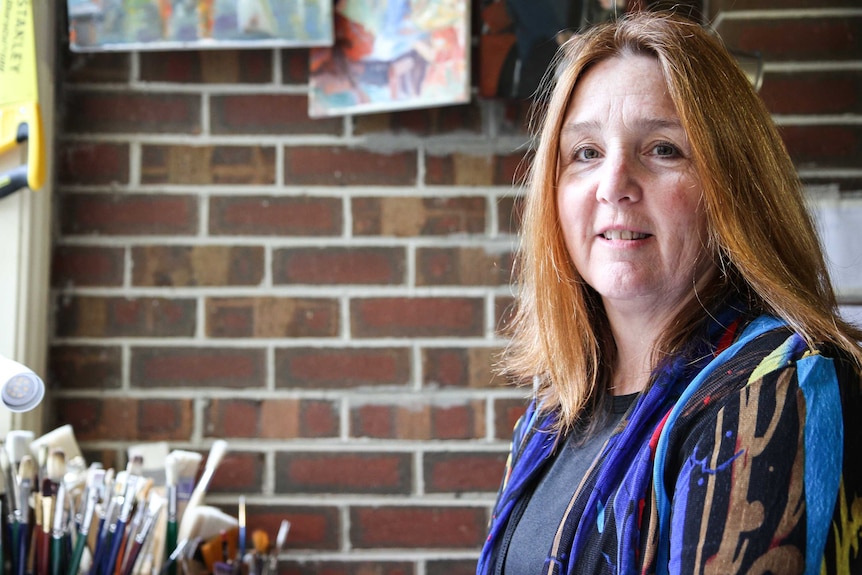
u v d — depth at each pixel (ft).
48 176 5.35
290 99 5.50
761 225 2.85
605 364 3.34
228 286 5.45
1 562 3.91
